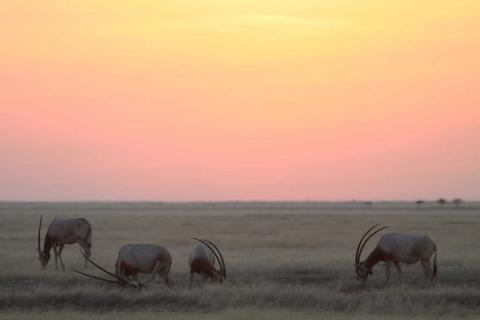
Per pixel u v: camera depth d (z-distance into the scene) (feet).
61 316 122.31
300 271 173.78
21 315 123.54
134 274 150.00
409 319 120.37
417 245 158.30
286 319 118.52
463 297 138.92
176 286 154.30
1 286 153.07
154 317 120.88
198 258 153.17
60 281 159.74
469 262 188.65
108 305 135.33
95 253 222.28
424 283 156.46
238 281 159.22
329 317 120.88
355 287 154.61
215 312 128.36
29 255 213.25
